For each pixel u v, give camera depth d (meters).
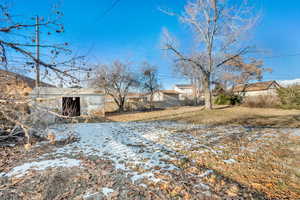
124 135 6.10
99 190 2.23
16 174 2.74
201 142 4.82
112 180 2.52
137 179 2.57
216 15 11.72
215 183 2.44
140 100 23.81
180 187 2.31
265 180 2.53
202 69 13.24
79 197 2.07
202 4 11.77
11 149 4.23
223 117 9.99
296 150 3.90
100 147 4.49
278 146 4.25
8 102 2.23
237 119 9.07
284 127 6.78
